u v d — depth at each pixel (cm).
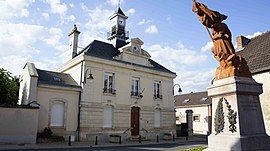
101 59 2214
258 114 720
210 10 777
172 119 2672
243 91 703
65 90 2033
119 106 2289
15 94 2436
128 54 2438
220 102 738
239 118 682
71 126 2020
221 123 725
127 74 2406
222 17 781
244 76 739
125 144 1909
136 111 2431
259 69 1495
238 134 672
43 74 2083
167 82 2717
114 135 2077
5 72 2408
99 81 2203
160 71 2642
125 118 2309
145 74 2541
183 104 3900
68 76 2264
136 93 2461
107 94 2228
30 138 1706
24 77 2084
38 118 1877
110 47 2577
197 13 788
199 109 3534
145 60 2575
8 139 1634
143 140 2283
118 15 2758
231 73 734
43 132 1852
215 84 768
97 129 2117
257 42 1825
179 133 2789
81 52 2430
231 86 707
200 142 2095
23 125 1695
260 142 678
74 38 2459
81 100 2077
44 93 1934
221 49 773
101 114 2164
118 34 2688
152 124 2500
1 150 1388
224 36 776
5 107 1650
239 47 1967
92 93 2141
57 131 1948
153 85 2591
